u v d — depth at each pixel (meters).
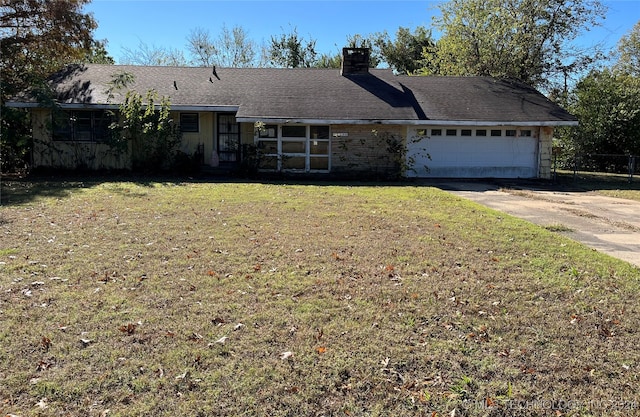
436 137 16.83
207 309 4.14
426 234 7.12
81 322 3.84
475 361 3.34
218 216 8.25
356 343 3.57
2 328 3.70
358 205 9.78
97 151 15.89
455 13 23.52
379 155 16.38
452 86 19.05
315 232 7.13
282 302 4.32
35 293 4.44
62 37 19.80
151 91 15.41
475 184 15.12
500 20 22.27
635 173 21.27
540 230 7.52
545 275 5.20
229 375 3.11
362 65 19.50
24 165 16.38
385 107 16.44
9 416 2.64
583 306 4.32
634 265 5.66
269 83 18.17
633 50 32.88
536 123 16.34
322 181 15.03
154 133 15.29
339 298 4.45
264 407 2.79
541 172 17.23
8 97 15.22
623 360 3.38
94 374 3.09
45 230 6.98
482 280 5.02
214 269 5.26
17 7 18.47
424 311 4.17
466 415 2.77
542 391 3.00
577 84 23.08
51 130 15.43
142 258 5.62
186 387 2.97
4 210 8.56
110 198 10.20
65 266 5.25
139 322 3.85
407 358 3.36
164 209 8.85
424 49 27.20
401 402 2.87
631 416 2.76
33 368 3.14
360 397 2.92
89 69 18.27
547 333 3.78
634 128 21.27
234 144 16.81
